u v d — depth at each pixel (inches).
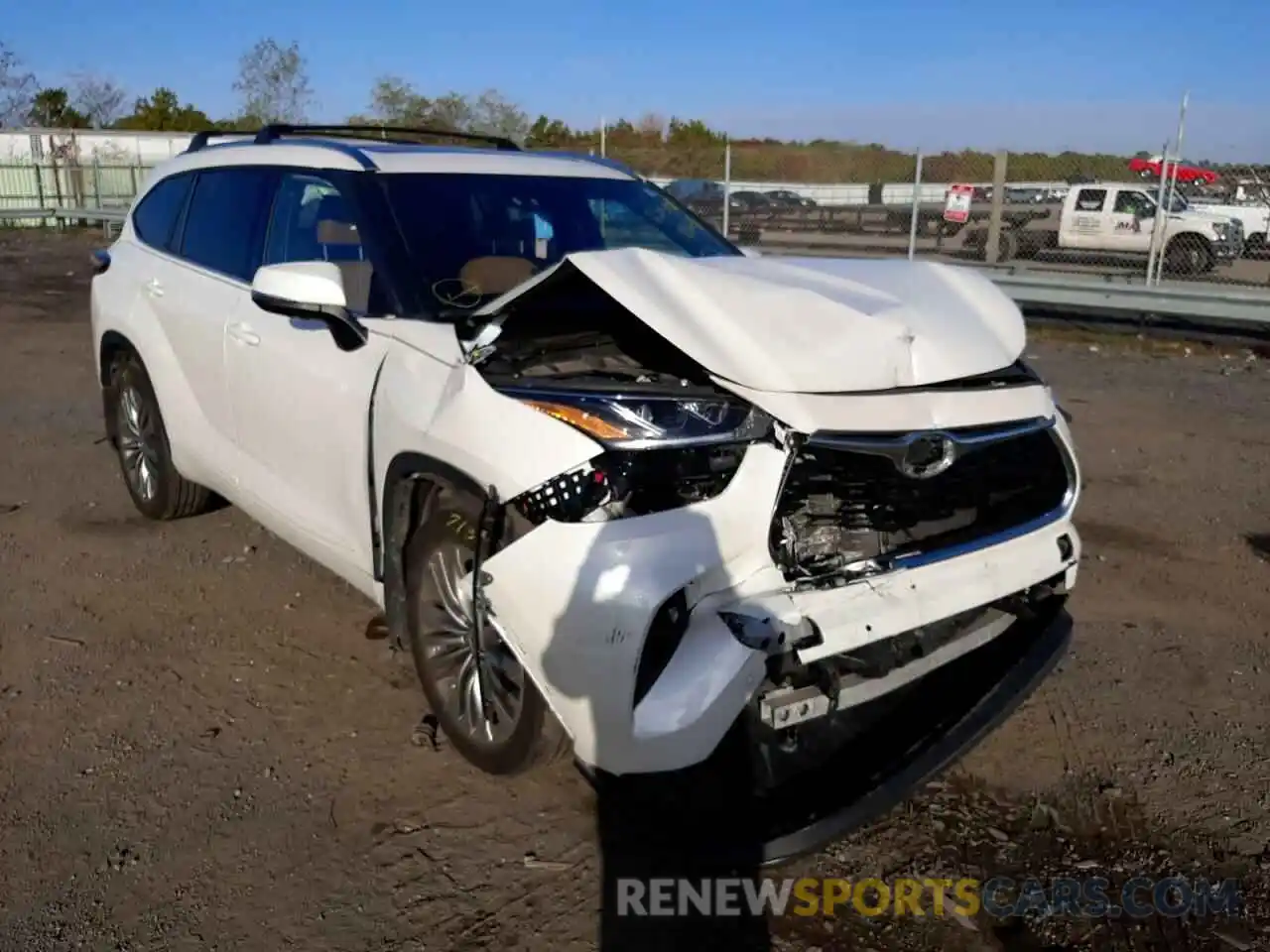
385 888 111.6
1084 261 663.8
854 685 112.1
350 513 138.9
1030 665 130.2
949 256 676.7
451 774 130.7
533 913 108.3
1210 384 378.6
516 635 108.0
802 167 816.9
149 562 193.2
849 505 113.5
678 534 102.5
